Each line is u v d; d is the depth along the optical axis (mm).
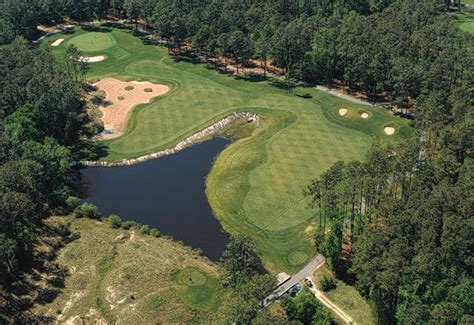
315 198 98250
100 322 85438
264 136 142250
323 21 184250
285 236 106562
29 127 129750
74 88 152500
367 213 95688
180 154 138375
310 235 105938
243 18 193875
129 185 126438
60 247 102188
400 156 96312
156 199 120688
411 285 79812
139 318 86000
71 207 114625
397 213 86438
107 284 92688
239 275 85438
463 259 79188
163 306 88375
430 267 76875
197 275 95562
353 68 157375
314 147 135500
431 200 83812
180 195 121812
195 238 107438
